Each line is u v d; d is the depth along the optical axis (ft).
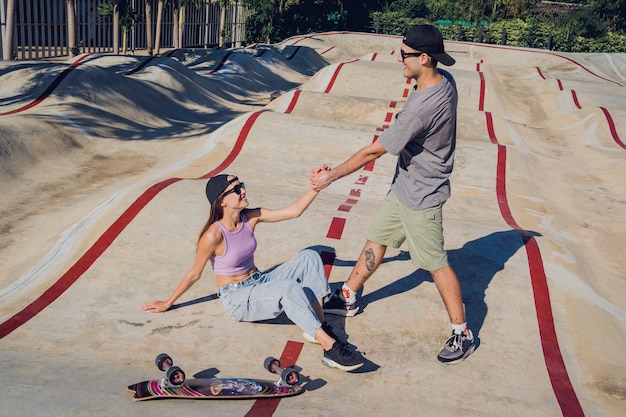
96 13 78.18
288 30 114.11
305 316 13.44
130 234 19.84
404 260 19.12
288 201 23.47
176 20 81.30
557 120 47.80
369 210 23.03
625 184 32.24
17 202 26.71
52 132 34.12
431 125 12.88
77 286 17.46
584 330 16.65
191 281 15.39
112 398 12.06
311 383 13.33
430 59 12.78
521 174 31.63
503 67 90.12
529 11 128.88
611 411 13.26
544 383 14.06
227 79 63.52
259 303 13.99
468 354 14.42
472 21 126.93
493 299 17.39
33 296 17.03
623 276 21.98
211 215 14.02
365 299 16.97
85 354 14.21
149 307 16.12
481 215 26.22
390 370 14.03
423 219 13.56
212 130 42.47
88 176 30.99
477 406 12.94
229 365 13.97
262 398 12.45
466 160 32.14
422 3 125.49
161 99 47.78
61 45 73.36
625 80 84.74
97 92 42.55
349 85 52.95
